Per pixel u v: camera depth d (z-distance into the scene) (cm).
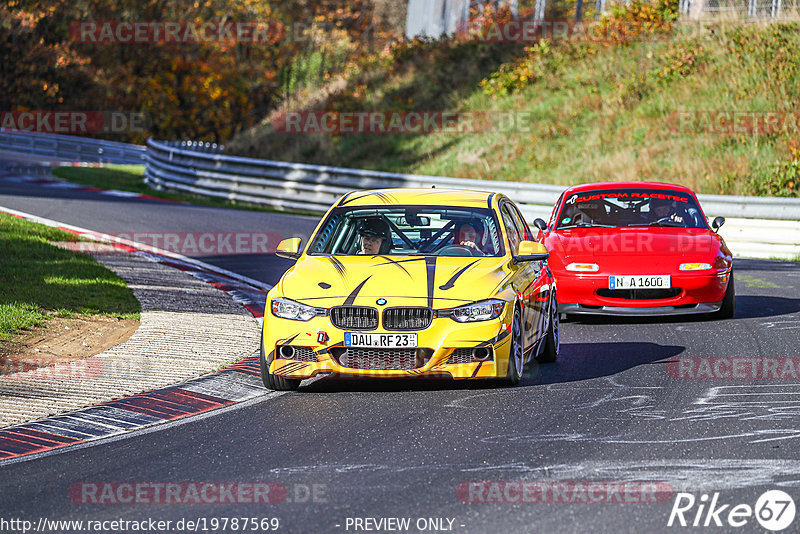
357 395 2798
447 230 3112
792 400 2609
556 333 3369
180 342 3509
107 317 3881
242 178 10388
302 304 2775
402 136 11619
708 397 2673
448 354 2695
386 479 1964
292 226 7938
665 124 9700
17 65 19775
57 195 9850
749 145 8738
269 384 2866
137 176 13638
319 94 13950
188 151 11125
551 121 10694
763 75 9912
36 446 2302
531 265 3219
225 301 4484
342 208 3247
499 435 2300
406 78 13150
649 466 2016
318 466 2075
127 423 2511
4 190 9988
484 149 10569
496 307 2744
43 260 5053
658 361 3228
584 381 2938
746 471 1964
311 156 12044
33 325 3603
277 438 2330
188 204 9838
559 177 9425
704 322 4016
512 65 12031
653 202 4500
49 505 1856
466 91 12188
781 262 6216
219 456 2183
